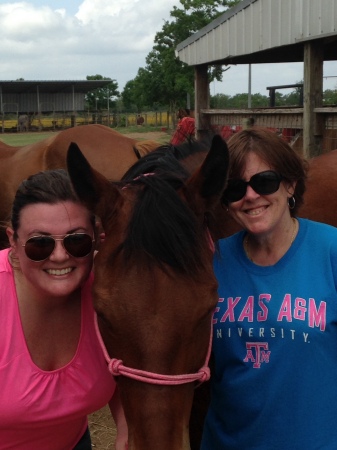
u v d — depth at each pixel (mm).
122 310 1549
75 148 1669
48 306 1804
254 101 22062
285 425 1829
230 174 1862
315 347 1781
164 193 1670
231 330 1892
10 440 1947
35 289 1783
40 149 4723
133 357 1563
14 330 1805
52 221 1695
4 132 39188
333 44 9406
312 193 2996
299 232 1889
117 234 1695
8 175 4762
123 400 1645
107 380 1946
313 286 1808
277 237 1872
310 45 7348
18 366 1812
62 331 1868
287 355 1802
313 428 1808
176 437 1558
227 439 1979
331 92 14031
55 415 1892
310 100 7297
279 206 1854
